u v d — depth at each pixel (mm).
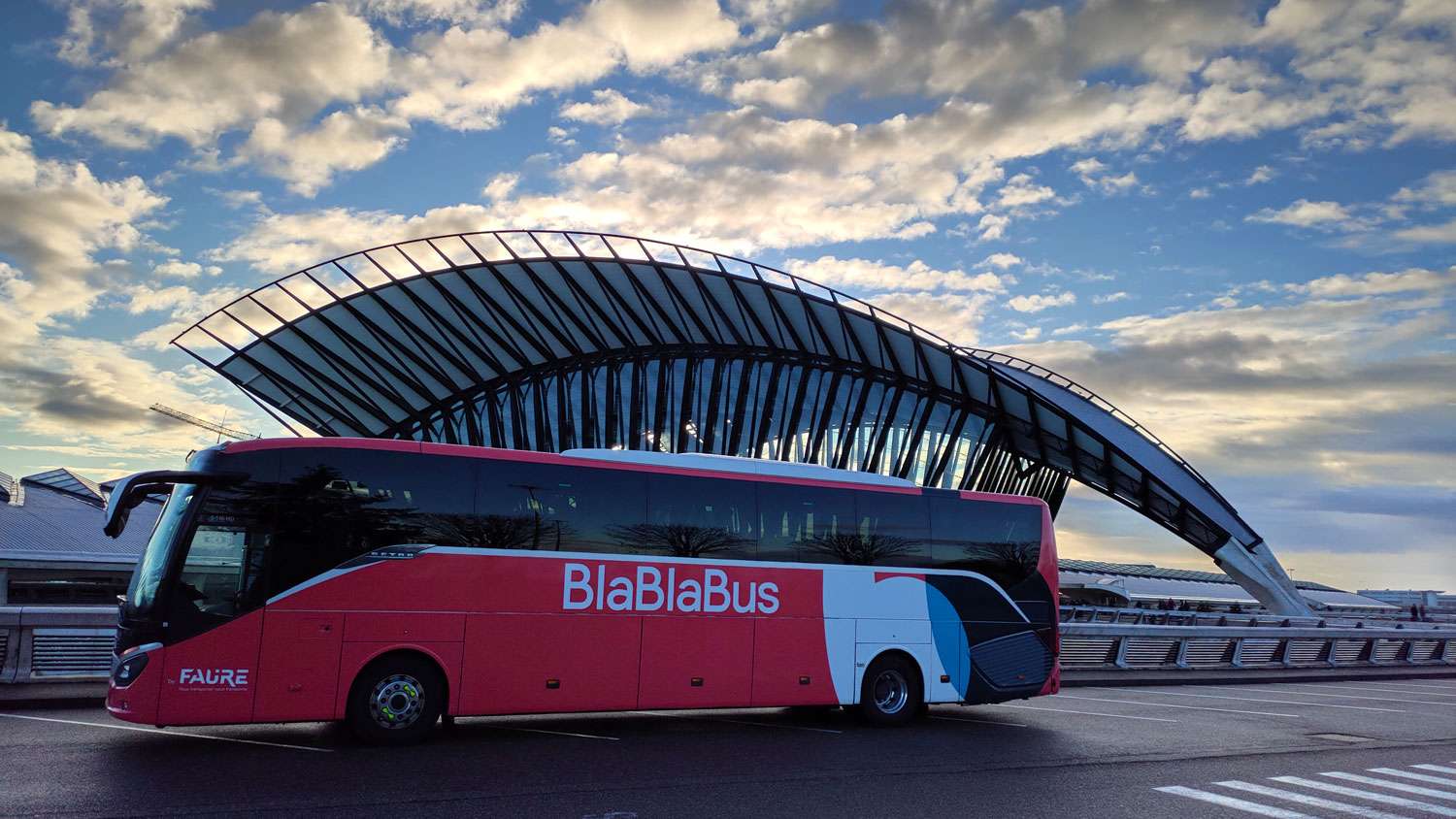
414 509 12391
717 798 8922
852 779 10125
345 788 8898
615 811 8180
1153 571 95000
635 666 13359
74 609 15117
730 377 59156
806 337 57969
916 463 57625
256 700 11180
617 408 58719
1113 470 59250
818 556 15164
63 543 55875
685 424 58344
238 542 11469
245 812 7770
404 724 11914
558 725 14445
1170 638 27938
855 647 15172
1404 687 27391
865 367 58469
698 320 58250
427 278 56000
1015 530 16953
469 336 57969
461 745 11930
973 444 58312
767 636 14461
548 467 13461
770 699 14336
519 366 59562
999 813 8594
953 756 12008
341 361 56469
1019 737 14109
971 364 55812
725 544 14422
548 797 8711
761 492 14977
